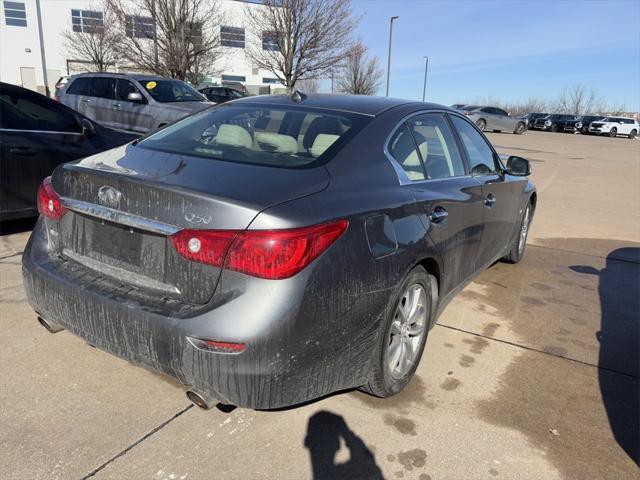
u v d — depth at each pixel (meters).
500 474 2.30
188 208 2.06
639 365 3.35
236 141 2.75
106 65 29.83
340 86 33.69
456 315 4.01
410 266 2.59
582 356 3.43
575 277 5.09
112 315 2.20
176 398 2.70
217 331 1.96
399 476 2.26
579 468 2.37
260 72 43.09
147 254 2.21
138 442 2.36
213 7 22.94
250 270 1.96
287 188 2.18
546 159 17.41
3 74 37.97
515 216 4.66
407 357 2.82
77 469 2.18
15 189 5.07
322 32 20.08
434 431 2.56
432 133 3.35
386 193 2.57
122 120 10.44
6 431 2.38
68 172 2.49
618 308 4.31
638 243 6.61
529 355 3.41
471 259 3.62
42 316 2.65
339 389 2.38
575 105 76.94
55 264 2.54
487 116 33.06
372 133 2.78
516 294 4.54
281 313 1.97
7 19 37.22
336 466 2.29
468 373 3.13
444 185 3.19
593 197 10.09
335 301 2.14
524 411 2.77
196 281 2.06
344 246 2.18
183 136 2.94
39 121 5.32
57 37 38.41
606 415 2.78
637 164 17.11
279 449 2.38
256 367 1.98
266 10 20.59
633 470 2.37
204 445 2.37
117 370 2.92
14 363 2.93
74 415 2.52
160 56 20.48
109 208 2.29
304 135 2.72
